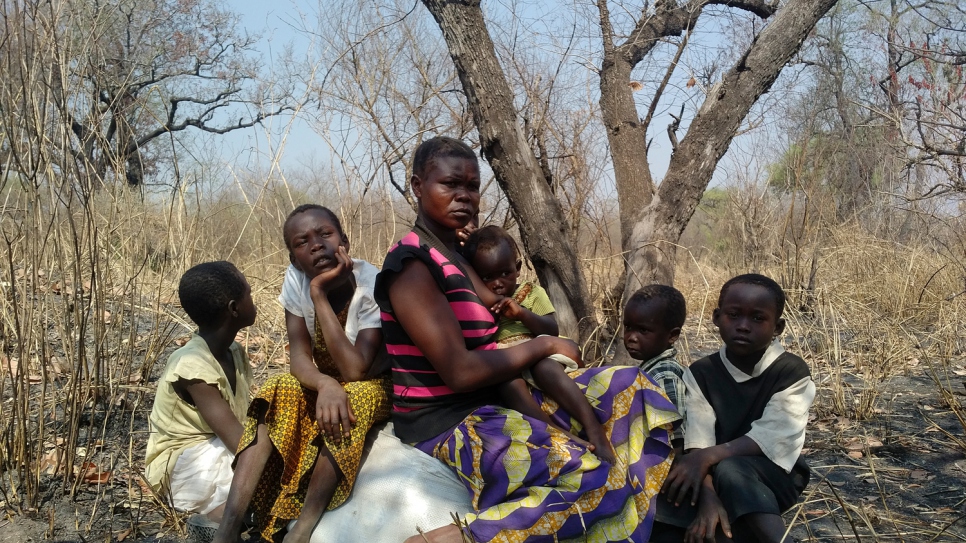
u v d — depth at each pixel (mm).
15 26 3213
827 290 6602
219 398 3037
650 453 2811
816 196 7926
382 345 2961
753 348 2861
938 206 8391
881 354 5711
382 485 2695
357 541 2643
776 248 8047
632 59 5363
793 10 4531
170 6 12688
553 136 5680
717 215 10125
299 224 2848
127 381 3941
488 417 2666
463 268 2914
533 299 3383
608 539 2621
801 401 2842
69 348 3510
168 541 3006
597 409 2789
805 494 3586
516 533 2512
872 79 10578
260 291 5715
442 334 2650
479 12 4223
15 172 3480
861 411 4707
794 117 8109
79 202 3691
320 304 2816
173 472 3055
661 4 5383
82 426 3855
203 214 5848
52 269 3805
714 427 2916
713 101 4516
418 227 2895
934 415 4734
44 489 3340
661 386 2939
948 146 7066
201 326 3133
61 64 3328
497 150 4320
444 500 2676
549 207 4344
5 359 4176
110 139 4172
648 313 3049
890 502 3496
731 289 2898
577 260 4422
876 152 8758
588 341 4422
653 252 4480
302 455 2771
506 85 4289
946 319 6312
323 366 3035
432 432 2754
